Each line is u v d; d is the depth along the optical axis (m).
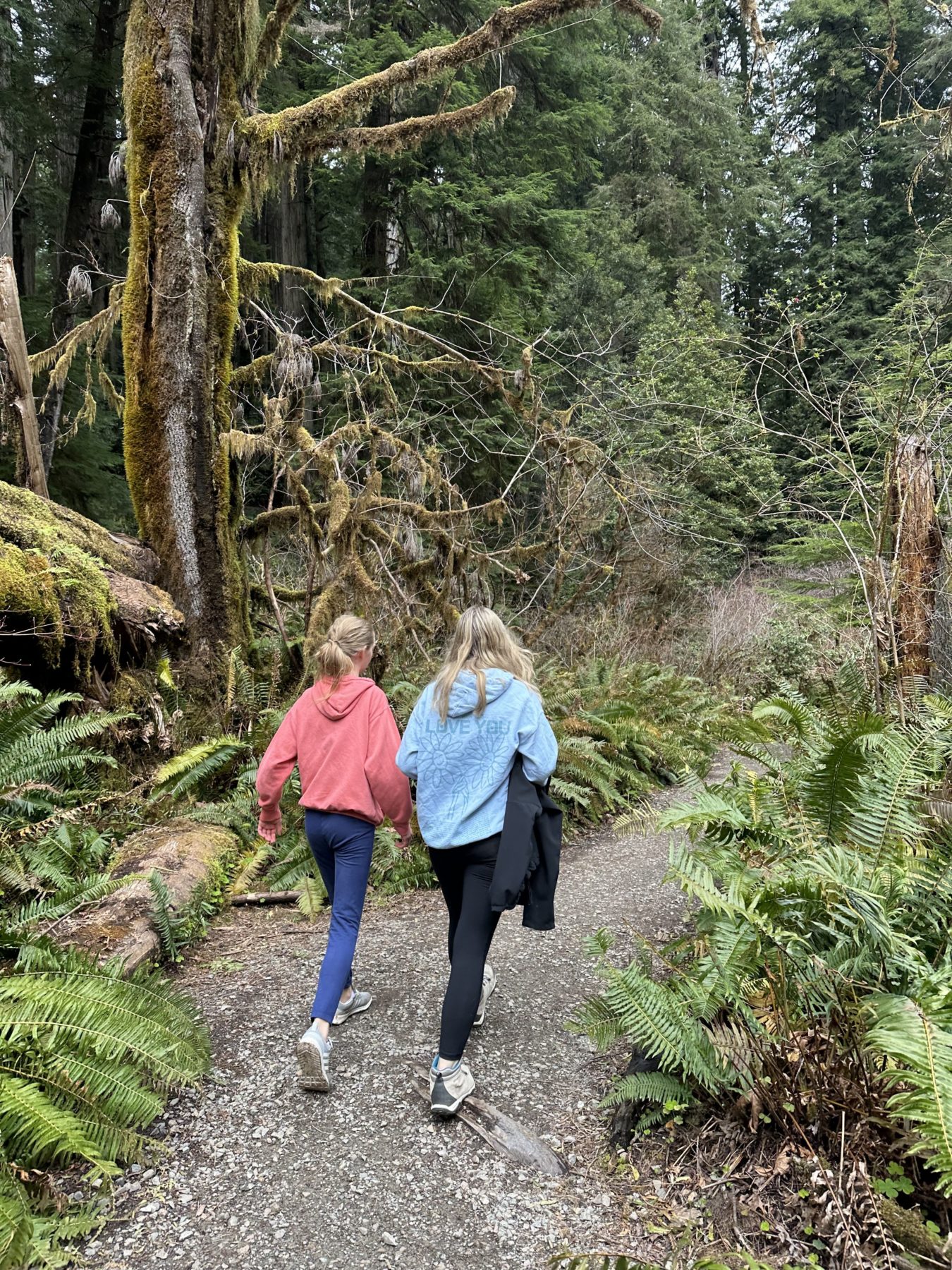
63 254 14.34
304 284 15.67
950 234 11.15
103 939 3.55
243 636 7.54
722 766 7.59
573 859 5.64
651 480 11.50
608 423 12.00
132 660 6.31
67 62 14.34
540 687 7.78
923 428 6.20
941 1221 2.09
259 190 7.66
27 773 4.37
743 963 2.44
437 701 2.80
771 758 3.93
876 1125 2.27
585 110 15.77
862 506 6.80
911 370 6.53
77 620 5.49
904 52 24.55
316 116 7.13
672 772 7.48
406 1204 2.35
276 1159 2.52
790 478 14.45
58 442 10.41
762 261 25.89
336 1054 3.09
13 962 3.10
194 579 7.09
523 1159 2.53
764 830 3.16
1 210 12.76
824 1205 2.10
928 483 5.57
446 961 3.92
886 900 2.60
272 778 3.17
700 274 21.34
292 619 9.16
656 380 12.88
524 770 2.71
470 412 13.56
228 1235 2.24
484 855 2.69
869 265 21.97
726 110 22.91
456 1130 2.65
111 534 6.89
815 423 13.50
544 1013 3.43
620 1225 2.27
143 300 6.95
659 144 21.89
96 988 2.67
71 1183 2.41
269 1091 2.85
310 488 10.54
